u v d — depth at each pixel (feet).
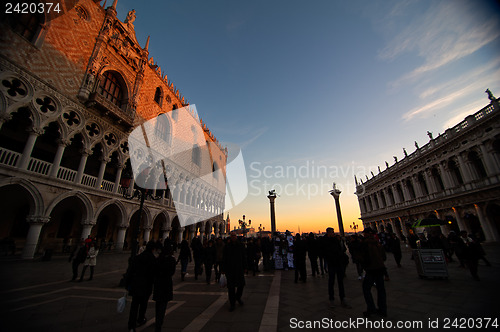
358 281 26.00
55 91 43.42
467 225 77.51
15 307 15.23
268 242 37.63
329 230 18.19
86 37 51.47
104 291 21.34
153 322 14.16
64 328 12.60
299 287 23.24
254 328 12.67
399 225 119.14
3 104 35.50
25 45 39.24
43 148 53.01
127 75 63.41
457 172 84.12
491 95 69.46
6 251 41.37
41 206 39.47
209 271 26.48
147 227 64.39
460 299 16.43
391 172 122.01
